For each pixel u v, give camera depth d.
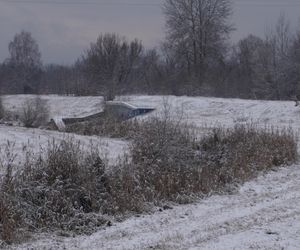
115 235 8.33
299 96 40.88
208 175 11.99
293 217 9.52
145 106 40.44
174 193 10.89
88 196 9.42
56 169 9.64
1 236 7.86
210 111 38.72
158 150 12.02
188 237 8.20
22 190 8.94
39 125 26.52
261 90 51.31
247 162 13.89
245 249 7.64
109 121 22.94
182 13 64.50
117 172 10.62
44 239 8.05
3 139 17.25
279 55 51.50
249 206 10.43
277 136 16.53
